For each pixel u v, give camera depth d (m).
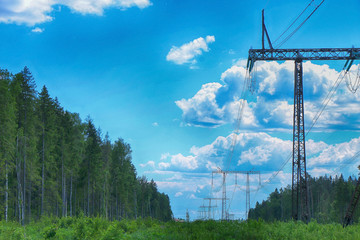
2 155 44.69
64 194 67.62
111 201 95.06
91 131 81.00
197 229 24.73
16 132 47.72
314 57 40.38
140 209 142.38
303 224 29.78
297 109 39.56
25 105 52.44
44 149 59.06
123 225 28.58
